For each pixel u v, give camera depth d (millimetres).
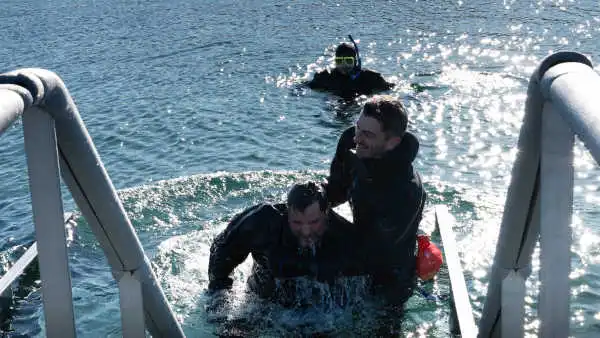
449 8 17422
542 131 1958
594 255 4816
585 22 14789
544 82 1837
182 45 14805
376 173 3836
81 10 21188
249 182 6520
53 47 15711
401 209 3857
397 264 4027
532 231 2418
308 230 3746
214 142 8125
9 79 1793
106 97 10672
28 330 4180
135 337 2480
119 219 2281
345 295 4082
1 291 4422
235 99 10109
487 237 5125
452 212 5668
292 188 3787
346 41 14242
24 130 1974
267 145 7949
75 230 5555
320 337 3855
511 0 18000
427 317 4016
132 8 20750
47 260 2094
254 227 3930
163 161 7578
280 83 11016
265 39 14914
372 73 10234
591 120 1480
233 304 4141
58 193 2029
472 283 4453
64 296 2127
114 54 14352
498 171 6848
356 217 3949
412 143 3881
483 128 8250
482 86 10211
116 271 2432
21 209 6461
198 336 3896
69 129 2037
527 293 4258
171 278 4629
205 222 5641
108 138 8469
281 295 4090
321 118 9008
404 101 9562
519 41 13352
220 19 17875
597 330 3908
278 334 3895
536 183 2258
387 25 15781
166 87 11125
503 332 2615
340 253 3947
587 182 6387
